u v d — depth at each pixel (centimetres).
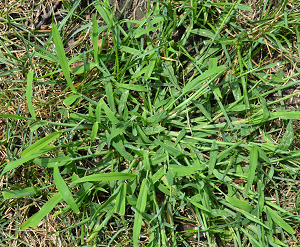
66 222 58
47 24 61
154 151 58
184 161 58
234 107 57
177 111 57
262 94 57
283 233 57
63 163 55
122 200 53
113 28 56
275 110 60
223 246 59
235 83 58
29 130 59
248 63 58
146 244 58
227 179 57
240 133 58
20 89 59
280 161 59
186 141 57
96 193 59
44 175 60
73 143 57
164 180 57
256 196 57
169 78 58
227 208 58
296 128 59
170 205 57
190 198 56
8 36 61
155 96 58
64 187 52
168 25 59
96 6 56
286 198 59
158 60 58
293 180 57
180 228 59
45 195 58
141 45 58
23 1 61
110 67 60
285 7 57
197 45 59
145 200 54
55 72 57
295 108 60
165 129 59
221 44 58
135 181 56
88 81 59
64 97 59
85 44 60
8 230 59
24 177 59
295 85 60
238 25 59
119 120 57
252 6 60
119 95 58
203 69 59
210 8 59
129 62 56
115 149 58
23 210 59
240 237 59
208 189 58
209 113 58
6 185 58
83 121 57
